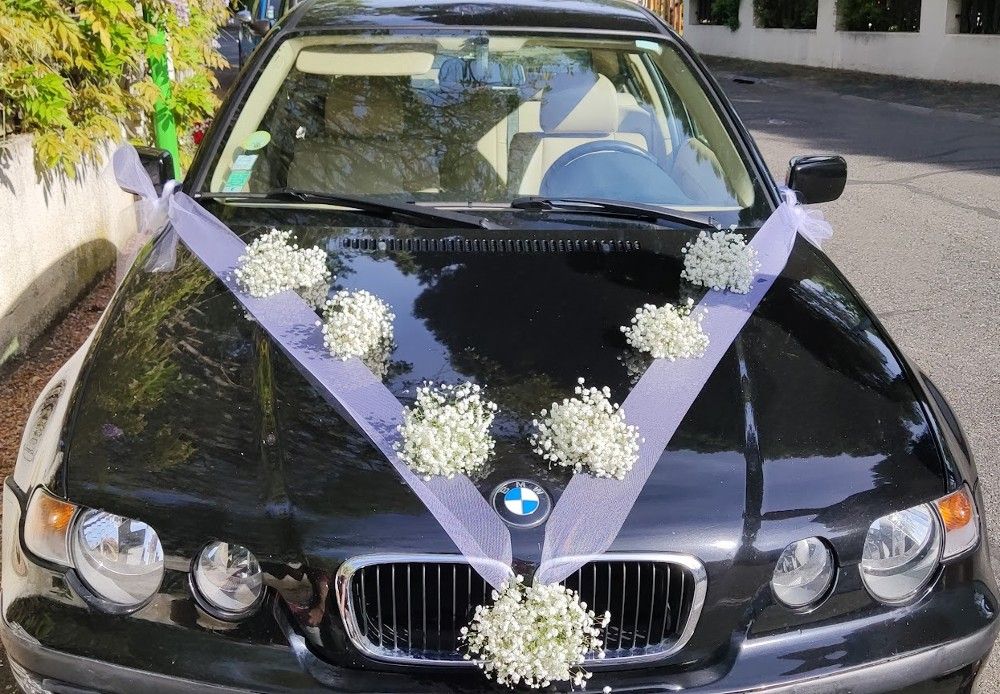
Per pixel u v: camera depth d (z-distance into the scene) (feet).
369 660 6.68
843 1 68.13
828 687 6.82
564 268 9.34
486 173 11.12
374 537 6.63
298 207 10.34
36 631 6.82
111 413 7.55
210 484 6.92
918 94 54.85
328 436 7.22
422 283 9.01
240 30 34.06
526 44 11.94
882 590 7.07
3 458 13.21
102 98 19.52
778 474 7.15
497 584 6.55
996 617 7.34
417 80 11.76
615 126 11.72
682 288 9.18
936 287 21.50
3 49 16.81
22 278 16.89
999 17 56.44
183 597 6.74
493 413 7.41
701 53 90.27
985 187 31.30
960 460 7.83
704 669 6.81
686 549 6.73
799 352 8.44
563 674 6.34
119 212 21.48
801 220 10.74
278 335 8.28
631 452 7.11
